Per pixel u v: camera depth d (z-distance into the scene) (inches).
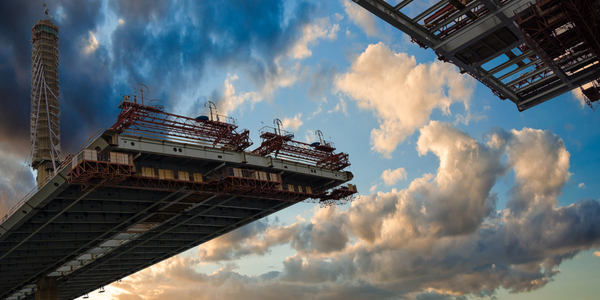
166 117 2699.3
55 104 5036.9
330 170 3582.7
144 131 2632.9
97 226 3088.1
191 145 2741.1
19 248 3115.2
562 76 2404.0
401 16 1963.6
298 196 3403.1
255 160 3085.6
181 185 2701.8
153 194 2815.0
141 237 3676.2
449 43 2097.7
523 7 1834.4
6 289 4234.7
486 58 2210.9
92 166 2293.3
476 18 2033.7
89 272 4503.0
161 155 2613.2
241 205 3444.9
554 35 1838.1
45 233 3058.6
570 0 1653.5
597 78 2401.6
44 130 4837.6
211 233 3927.2
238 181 2851.9
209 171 2933.1
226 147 2950.3
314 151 3494.1
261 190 3036.4
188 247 4325.8
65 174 2338.8
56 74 5201.8
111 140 2409.0
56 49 5354.3
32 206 2522.1
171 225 3481.8
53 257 3582.7
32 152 4749.0
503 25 1940.2
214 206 3228.3
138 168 2598.4
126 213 2989.7
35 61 5182.1
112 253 3954.2
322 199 3700.8
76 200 2593.5
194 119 2797.7
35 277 4057.6
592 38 1875.0
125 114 2484.0
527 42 1898.4
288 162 3297.2
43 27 5339.6
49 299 4052.7
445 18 2042.3
